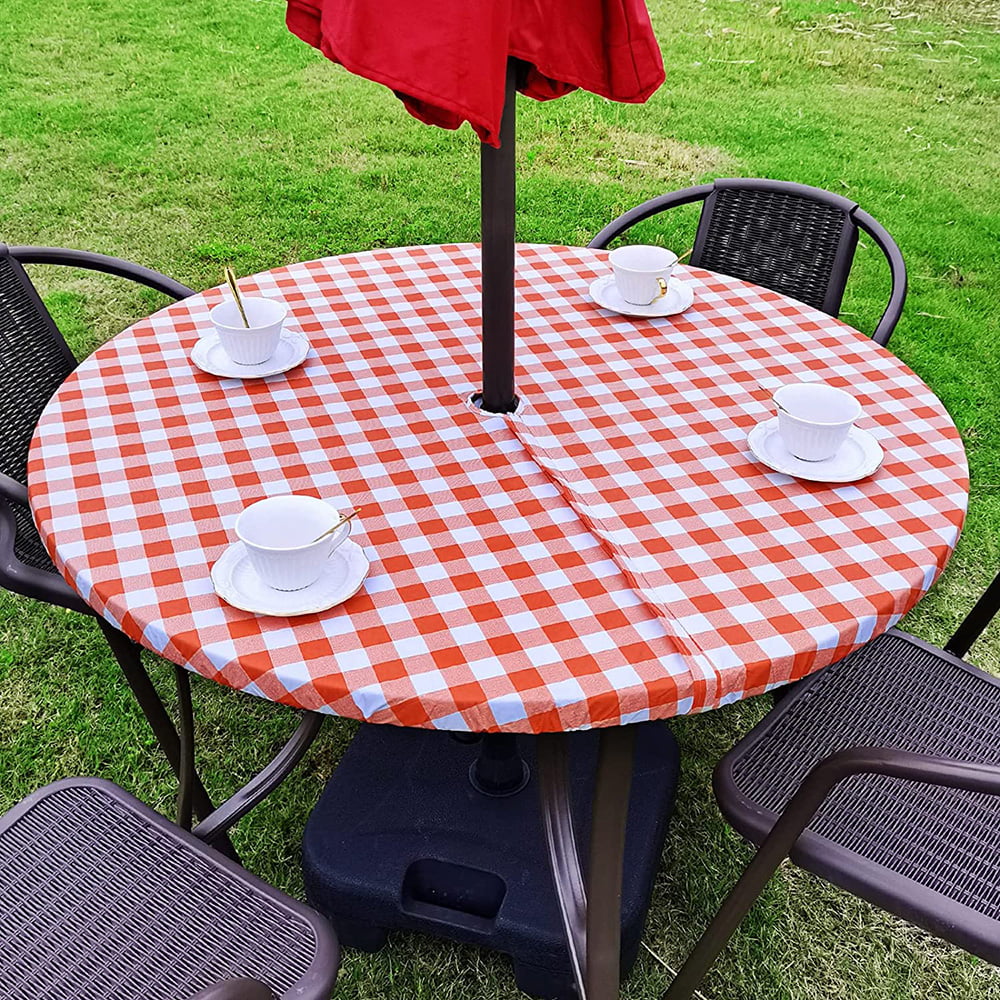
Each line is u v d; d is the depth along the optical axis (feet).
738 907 4.83
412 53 3.65
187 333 6.29
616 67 4.27
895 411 5.59
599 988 4.66
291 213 15.05
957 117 19.58
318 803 6.24
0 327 6.57
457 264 7.34
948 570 9.07
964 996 5.86
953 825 4.78
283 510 4.22
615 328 6.46
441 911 5.88
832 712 5.34
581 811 6.33
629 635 4.03
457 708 3.75
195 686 7.72
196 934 4.20
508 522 4.66
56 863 4.46
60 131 17.52
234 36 22.26
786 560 4.42
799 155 17.48
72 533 4.51
